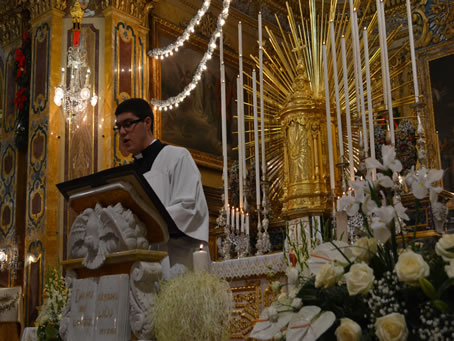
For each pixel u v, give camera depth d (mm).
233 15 11984
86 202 2482
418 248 1743
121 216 2301
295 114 6723
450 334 1458
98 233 2365
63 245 8562
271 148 8945
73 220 2600
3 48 10477
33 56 9430
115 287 2266
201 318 2162
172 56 10391
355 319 1660
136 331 2217
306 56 8125
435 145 11281
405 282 1534
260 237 5414
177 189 2844
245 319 4453
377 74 9859
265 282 4395
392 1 12523
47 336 2945
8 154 9938
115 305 2244
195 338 2146
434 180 1742
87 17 9383
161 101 9758
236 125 11492
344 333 1568
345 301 1682
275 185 8703
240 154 5887
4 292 8312
